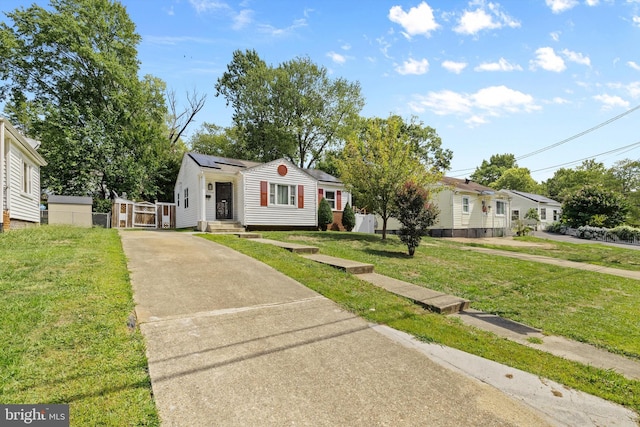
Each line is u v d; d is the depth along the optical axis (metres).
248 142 30.98
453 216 21.27
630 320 5.97
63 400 2.35
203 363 3.11
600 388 3.46
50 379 2.56
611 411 3.06
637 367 4.11
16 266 5.23
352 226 19.86
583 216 27.03
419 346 4.04
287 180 16.39
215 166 15.48
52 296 4.06
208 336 3.68
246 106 30.39
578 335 5.05
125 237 10.30
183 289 5.16
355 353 3.66
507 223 26.64
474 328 4.99
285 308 4.81
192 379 2.83
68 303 3.95
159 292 4.91
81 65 21.80
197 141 34.72
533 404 3.03
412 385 3.11
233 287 5.51
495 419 2.71
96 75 22.36
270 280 6.12
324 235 14.21
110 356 2.99
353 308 5.09
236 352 3.39
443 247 14.05
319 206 18.38
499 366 3.74
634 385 3.55
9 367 2.62
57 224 13.42
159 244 8.98
